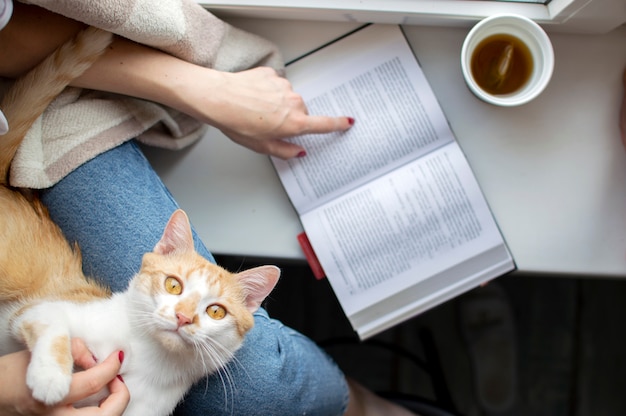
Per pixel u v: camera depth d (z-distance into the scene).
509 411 1.34
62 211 0.80
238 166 0.92
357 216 0.89
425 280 0.89
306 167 0.90
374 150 0.90
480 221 0.88
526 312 1.35
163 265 0.70
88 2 0.68
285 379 0.85
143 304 0.70
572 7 0.81
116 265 0.80
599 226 0.89
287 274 1.33
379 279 0.89
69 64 0.74
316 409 0.91
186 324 0.67
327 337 1.33
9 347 0.74
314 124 0.86
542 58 0.82
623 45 0.91
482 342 1.34
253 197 0.92
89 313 0.71
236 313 0.71
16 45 0.75
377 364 1.35
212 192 0.92
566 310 1.35
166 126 0.88
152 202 0.82
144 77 0.78
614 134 0.90
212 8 0.88
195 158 0.92
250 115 0.82
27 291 0.75
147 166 0.85
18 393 0.64
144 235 0.80
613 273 0.89
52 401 0.63
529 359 1.35
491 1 0.85
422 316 1.35
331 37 0.92
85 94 0.82
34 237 0.77
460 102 0.92
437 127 0.89
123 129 0.82
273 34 0.93
